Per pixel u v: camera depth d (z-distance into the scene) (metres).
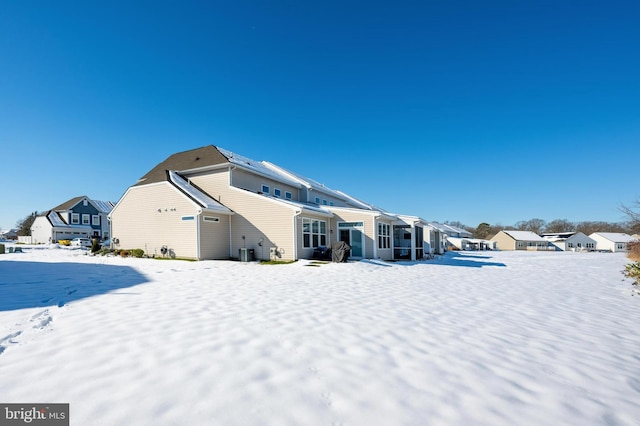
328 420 2.16
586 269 14.73
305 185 21.02
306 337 3.84
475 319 4.98
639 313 5.59
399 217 19.20
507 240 60.88
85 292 6.41
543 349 3.66
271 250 14.60
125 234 16.92
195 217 14.40
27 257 16.41
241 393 2.47
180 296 6.15
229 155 18.05
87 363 2.93
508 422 2.21
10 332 3.72
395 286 8.27
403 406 2.36
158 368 2.87
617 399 2.56
